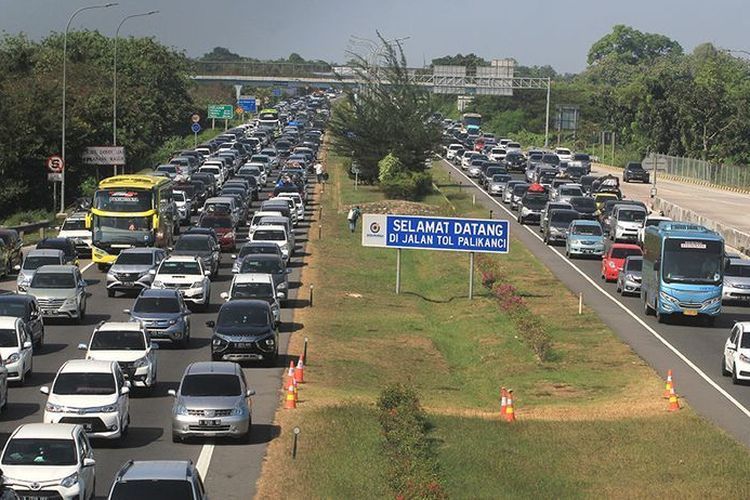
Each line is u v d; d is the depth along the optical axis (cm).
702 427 4747
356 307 7825
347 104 15462
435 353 6619
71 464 3316
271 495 3547
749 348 5641
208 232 9062
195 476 3025
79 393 4159
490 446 4422
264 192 15062
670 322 7388
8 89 13312
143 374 4981
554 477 4056
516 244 10981
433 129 14500
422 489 3516
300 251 10338
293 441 4172
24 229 10950
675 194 16662
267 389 5188
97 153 13575
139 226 8719
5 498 3167
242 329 5659
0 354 5103
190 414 4112
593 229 10319
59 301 6694
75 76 15750
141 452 4059
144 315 6050
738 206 15200
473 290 8581
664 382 5631
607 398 5397
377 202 13075
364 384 5619
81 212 10719
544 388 5653
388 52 14900
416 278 9438
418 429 4328
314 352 6184
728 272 8256
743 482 3984
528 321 6950
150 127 18962
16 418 4559
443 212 12950
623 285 8356
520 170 18750
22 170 12950
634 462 4247
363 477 3788
